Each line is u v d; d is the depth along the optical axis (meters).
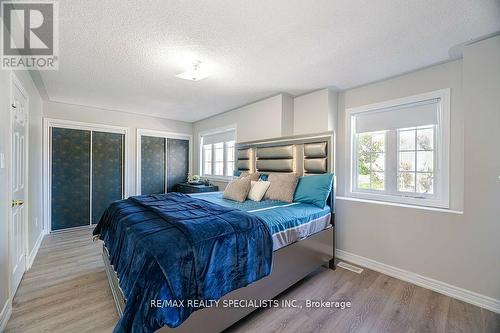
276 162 3.36
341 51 2.13
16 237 2.11
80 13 1.60
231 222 1.67
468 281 2.03
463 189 2.09
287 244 2.04
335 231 2.94
